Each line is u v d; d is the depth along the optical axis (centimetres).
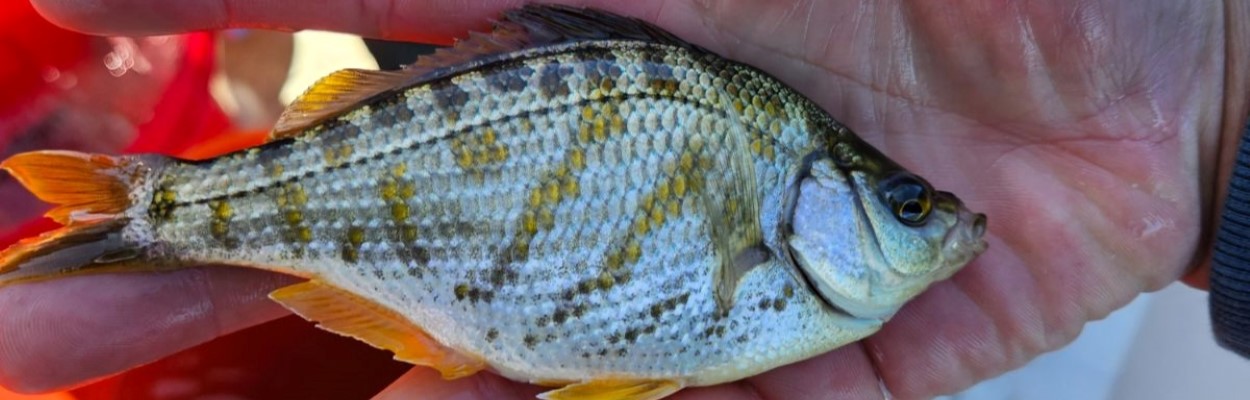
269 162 15
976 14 17
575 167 15
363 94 15
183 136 27
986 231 18
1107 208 18
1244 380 24
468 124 15
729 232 16
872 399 18
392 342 16
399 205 15
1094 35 17
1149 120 17
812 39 18
